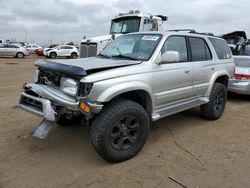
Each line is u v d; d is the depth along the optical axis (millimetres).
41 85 4203
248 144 4715
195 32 6219
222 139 4934
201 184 3436
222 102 6141
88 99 3596
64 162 3959
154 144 4645
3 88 9289
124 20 11336
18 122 5508
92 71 3703
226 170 3787
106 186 3371
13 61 23656
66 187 3336
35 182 3430
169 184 3426
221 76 6113
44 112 3717
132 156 4078
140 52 4586
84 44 11227
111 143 3801
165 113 4648
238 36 13359
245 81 7824
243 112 6859
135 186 3379
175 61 4703
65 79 3840
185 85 5008
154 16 11336
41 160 3994
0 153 4156
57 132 5047
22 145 4461
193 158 4133
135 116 3996
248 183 3473
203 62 5449
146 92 4199
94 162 3979
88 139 4773
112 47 5207
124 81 3850
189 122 5887
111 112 3738
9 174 3590
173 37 4867
